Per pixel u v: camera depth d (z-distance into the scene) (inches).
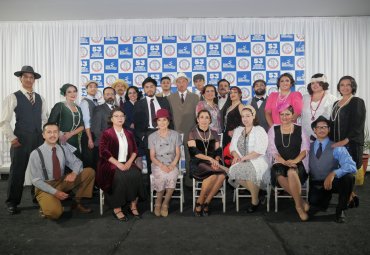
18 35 247.0
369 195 177.9
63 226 131.8
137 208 158.6
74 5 215.9
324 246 108.7
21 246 111.3
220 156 154.8
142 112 184.2
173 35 245.8
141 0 208.1
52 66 247.9
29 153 155.3
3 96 247.4
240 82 246.1
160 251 105.9
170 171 146.9
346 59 245.0
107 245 111.3
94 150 183.3
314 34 245.0
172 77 246.2
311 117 166.1
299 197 136.8
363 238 115.3
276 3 215.3
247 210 149.0
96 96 247.0
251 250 106.1
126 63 247.1
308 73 245.4
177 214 147.6
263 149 150.3
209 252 104.8
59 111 172.6
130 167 145.0
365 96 245.4
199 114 155.4
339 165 139.2
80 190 150.9
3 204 166.7
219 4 216.4
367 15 242.7
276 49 245.4
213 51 245.8
